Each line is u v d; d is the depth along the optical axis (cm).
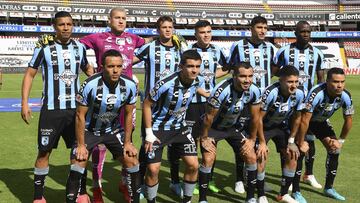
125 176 497
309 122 566
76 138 455
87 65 536
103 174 656
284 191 535
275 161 736
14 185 588
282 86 508
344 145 852
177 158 559
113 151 481
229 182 625
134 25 4275
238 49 619
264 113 519
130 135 468
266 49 623
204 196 505
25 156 750
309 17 4444
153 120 476
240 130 529
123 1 4141
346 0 4494
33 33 3844
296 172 535
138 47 594
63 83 497
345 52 4203
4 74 3145
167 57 589
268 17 4409
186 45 602
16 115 1233
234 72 476
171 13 4200
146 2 4219
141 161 530
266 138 535
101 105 444
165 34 582
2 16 3828
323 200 540
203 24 592
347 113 546
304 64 632
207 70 598
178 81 456
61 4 3916
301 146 535
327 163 558
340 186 592
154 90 456
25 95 491
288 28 4538
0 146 825
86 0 4031
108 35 566
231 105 487
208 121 485
